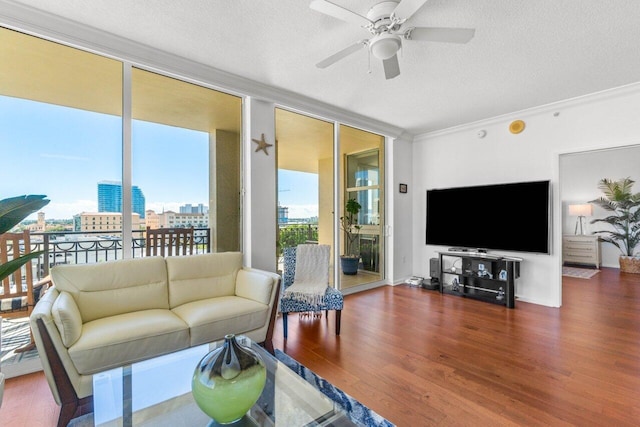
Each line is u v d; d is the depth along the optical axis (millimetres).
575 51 2514
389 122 4492
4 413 1807
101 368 1779
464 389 2031
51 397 1966
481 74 2939
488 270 4164
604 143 3414
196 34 2334
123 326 1967
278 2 1956
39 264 2344
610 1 1908
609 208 6656
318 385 2072
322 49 2537
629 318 3379
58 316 1683
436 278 4758
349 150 4543
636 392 1989
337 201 4289
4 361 2184
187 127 3018
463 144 4641
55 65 2377
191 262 2727
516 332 2973
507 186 4070
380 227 4980
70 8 2053
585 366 2318
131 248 2660
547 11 2016
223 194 3260
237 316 2344
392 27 1908
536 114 3898
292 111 3756
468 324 3193
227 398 1246
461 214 4516
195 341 2133
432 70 2857
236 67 2854
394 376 2188
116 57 2504
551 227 3762
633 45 2414
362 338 2846
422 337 2861
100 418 1359
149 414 1393
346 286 4488
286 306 2869
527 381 2121
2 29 2156
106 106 2555
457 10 2014
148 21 2180
